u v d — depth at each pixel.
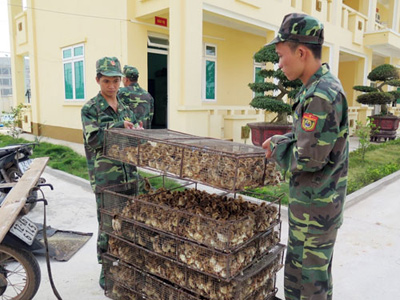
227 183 1.93
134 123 3.07
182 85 7.43
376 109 18.00
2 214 2.19
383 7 20.02
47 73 11.59
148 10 7.72
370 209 4.88
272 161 2.14
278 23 9.56
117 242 2.65
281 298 2.76
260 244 2.32
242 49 11.85
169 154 2.23
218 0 7.82
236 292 2.09
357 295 2.82
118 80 2.79
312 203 1.92
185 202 2.48
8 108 26.36
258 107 7.53
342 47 12.71
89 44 9.33
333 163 1.87
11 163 4.70
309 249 1.97
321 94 1.74
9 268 3.19
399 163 7.88
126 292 2.66
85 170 6.74
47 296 2.76
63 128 11.12
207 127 8.14
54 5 10.62
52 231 3.88
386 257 3.46
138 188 2.93
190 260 2.18
